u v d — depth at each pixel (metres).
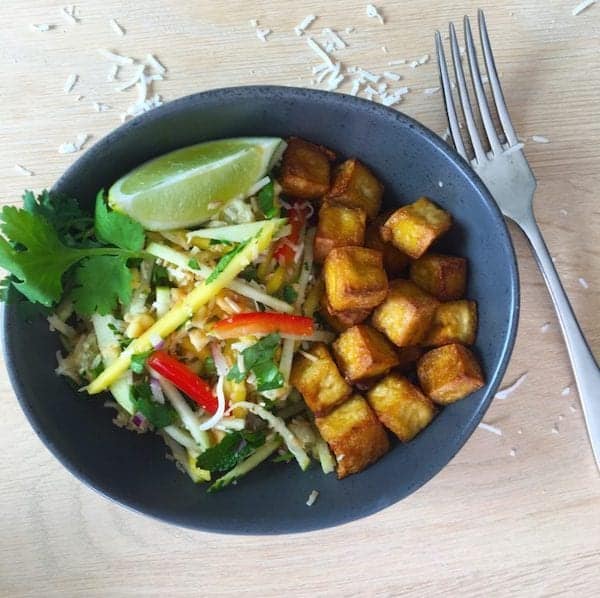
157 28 0.33
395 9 0.33
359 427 0.30
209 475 0.30
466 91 0.32
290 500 0.30
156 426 0.30
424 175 0.30
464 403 0.29
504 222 0.28
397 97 0.33
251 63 0.33
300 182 0.30
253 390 0.30
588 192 0.33
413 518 0.33
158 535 0.33
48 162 0.33
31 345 0.28
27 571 0.33
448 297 0.30
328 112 0.29
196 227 0.30
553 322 0.33
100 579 0.33
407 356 0.31
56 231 0.28
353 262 0.29
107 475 0.29
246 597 0.33
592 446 0.32
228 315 0.29
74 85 0.33
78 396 0.30
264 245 0.29
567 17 0.33
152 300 0.30
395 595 0.33
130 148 0.28
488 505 0.33
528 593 0.33
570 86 0.33
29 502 0.33
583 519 0.33
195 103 0.27
